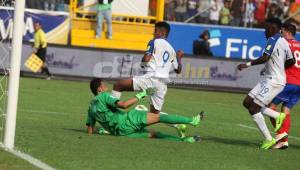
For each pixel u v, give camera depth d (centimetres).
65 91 5384
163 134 3102
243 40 7312
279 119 3034
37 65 5825
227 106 5184
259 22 7431
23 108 4141
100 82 3120
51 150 2612
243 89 6588
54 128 3319
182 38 7288
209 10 7425
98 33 7038
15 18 2581
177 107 4866
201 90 6419
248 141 3312
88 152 2614
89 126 3145
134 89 3303
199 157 2664
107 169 2305
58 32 7062
